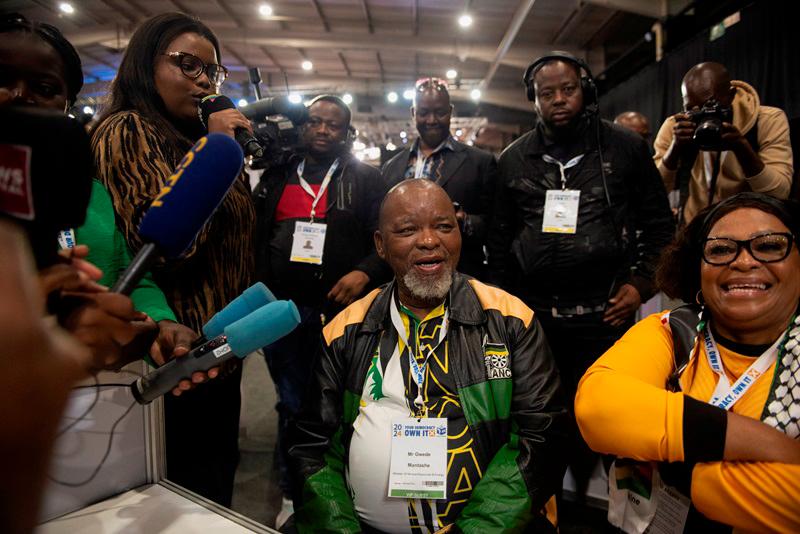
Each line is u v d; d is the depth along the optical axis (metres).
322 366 1.36
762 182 2.06
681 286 1.24
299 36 8.92
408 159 2.71
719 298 1.05
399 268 1.33
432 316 1.35
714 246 1.07
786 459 0.88
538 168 2.04
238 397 1.47
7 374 0.29
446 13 7.99
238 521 0.85
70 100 1.12
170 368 0.83
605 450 1.06
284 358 2.26
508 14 7.82
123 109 1.29
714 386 1.08
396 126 12.96
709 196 2.19
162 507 0.89
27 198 0.38
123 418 0.94
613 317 1.92
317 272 2.22
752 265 1.01
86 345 0.57
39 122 0.38
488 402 1.24
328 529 1.15
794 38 3.88
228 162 0.69
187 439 1.31
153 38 1.30
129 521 0.84
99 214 1.07
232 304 0.91
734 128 2.00
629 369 1.13
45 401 0.30
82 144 0.42
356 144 9.38
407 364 1.30
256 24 8.86
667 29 6.27
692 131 2.15
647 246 2.06
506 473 1.15
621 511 1.16
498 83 11.84
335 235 2.25
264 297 0.91
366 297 1.45
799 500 0.84
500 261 2.21
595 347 1.99
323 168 2.37
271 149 2.29
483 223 2.34
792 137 3.87
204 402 1.33
